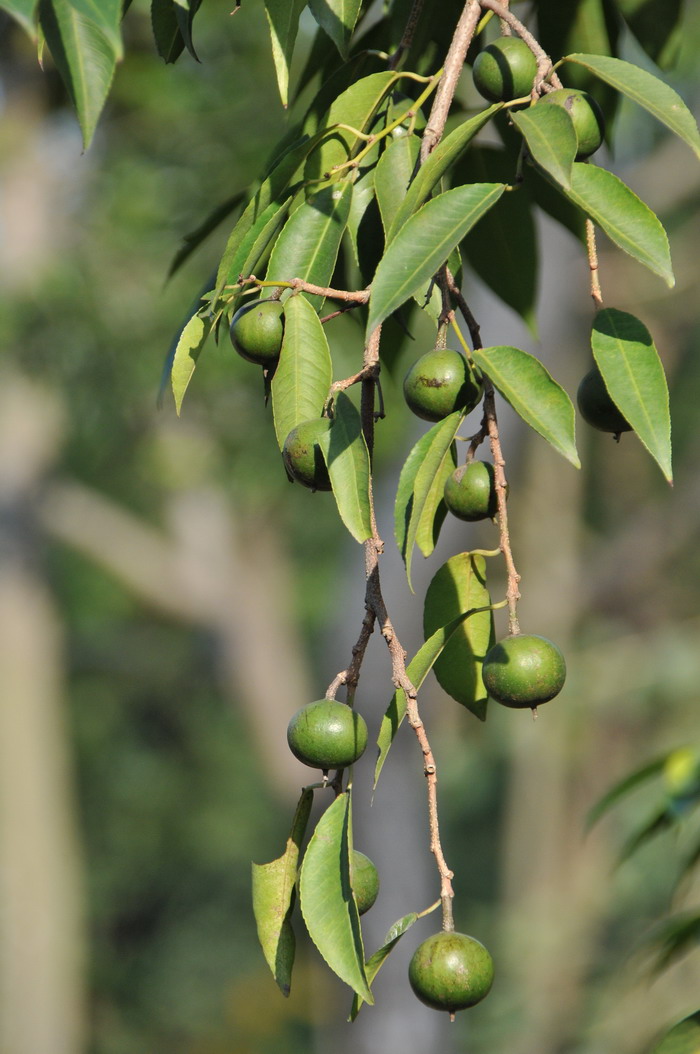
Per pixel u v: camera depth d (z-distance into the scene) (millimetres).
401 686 2471
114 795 27484
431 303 3186
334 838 2500
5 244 13492
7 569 19016
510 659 2529
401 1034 13070
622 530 22531
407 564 2471
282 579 21297
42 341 12672
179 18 2867
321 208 2938
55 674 19891
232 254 2898
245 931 27734
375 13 4785
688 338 21516
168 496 19562
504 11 2752
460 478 2598
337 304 3826
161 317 12445
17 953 20172
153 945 27781
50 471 18516
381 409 2629
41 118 13031
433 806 2482
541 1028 16562
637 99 2471
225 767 27594
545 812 22141
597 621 22312
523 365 2453
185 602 19953
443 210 2477
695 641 16953
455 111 3934
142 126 12414
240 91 11789
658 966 4234
